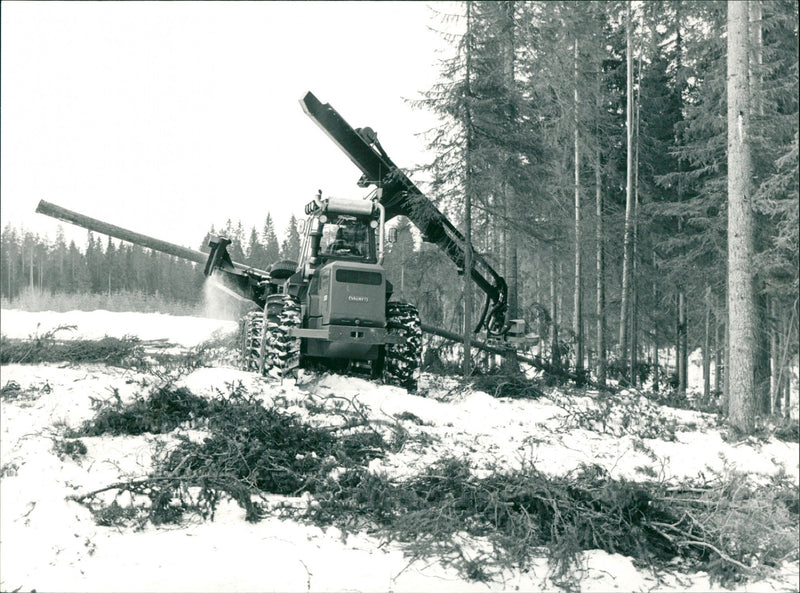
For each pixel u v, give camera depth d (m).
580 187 17.84
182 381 9.38
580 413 9.73
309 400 8.80
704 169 18.83
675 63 23.89
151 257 57.25
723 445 8.98
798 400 14.18
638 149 21.88
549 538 5.04
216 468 5.76
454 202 13.08
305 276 10.95
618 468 6.96
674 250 22.70
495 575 4.49
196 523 5.09
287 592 4.03
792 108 15.24
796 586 4.59
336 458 6.33
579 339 18.19
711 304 19.27
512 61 13.55
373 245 11.23
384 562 4.51
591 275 21.36
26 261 56.94
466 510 5.31
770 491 6.07
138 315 31.44
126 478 5.75
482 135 12.95
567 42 15.66
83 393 8.59
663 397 14.67
